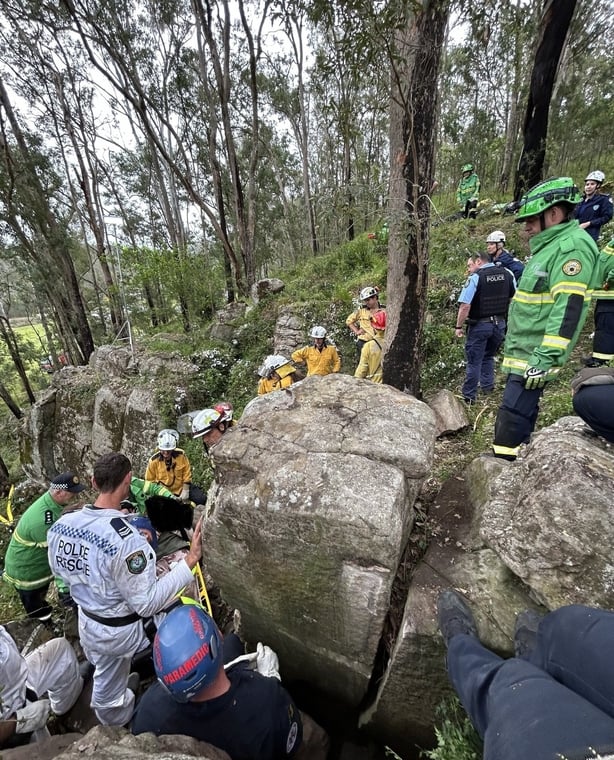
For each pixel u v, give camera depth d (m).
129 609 2.09
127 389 7.70
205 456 5.86
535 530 1.53
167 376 7.57
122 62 8.95
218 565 2.20
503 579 1.76
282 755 1.55
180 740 1.33
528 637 1.45
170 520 3.31
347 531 1.76
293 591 2.00
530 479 1.67
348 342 7.39
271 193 20.97
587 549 1.42
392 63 2.64
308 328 7.95
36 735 2.20
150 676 2.64
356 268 9.66
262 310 9.31
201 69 11.55
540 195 2.03
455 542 2.08
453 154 12.16
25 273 14.02
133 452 7.21
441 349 5.65
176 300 9.80
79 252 18.69
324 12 2.51
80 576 2.02
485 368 4.49
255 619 2.25
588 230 5.27
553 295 2.06
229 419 3.73
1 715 2.06
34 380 23.05
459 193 9.69
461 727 1.58
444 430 3.70
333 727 2.27
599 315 3.87
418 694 1.82
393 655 1.80
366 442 2.08
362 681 2.01
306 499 1.85
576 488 1.48
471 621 1.67
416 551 2.14
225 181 18.00
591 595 1.40
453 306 6.32
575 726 0.81
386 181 3.45
